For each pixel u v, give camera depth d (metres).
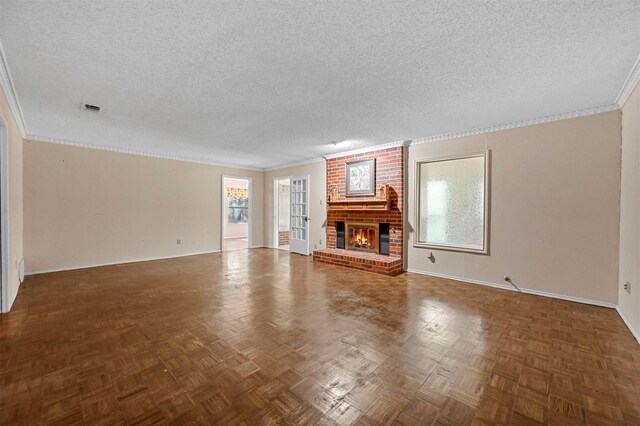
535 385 1.75
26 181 4.39
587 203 3.26
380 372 1.88
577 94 2.83
